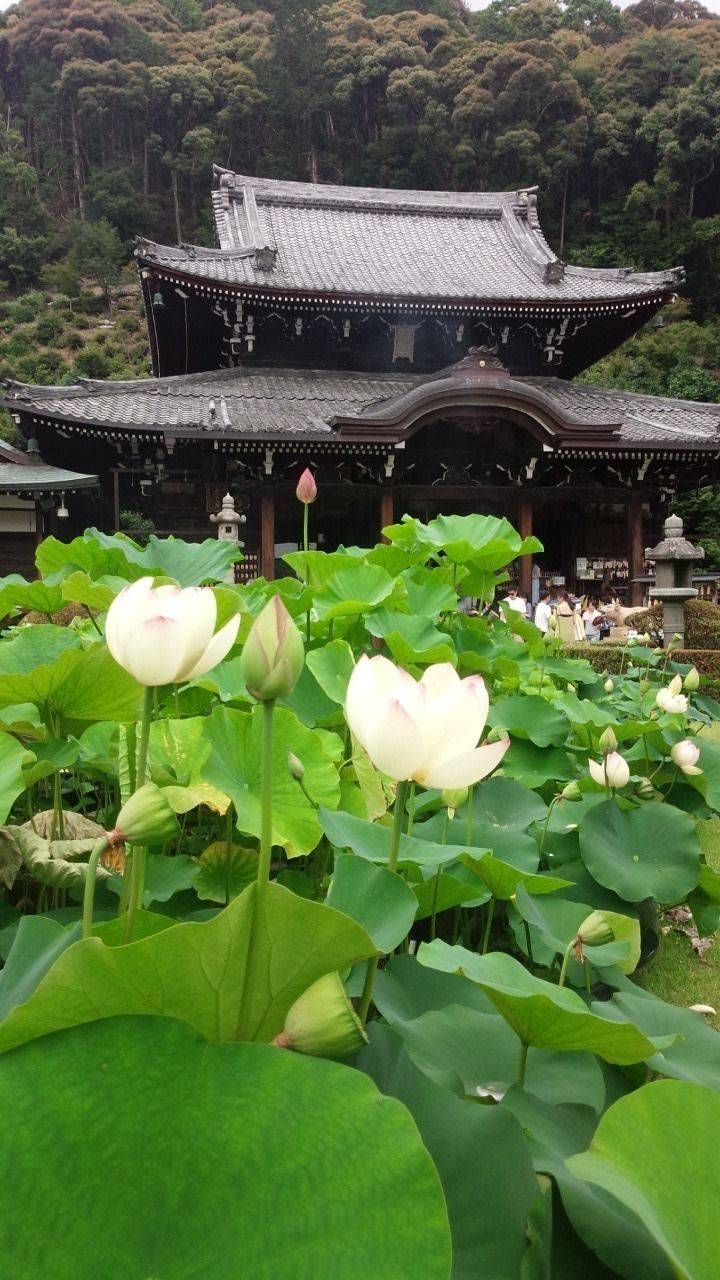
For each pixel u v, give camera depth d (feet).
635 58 186.19
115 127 208.44
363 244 85.61
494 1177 2.74
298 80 194.70
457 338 73.92
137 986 2.57
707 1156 2.38
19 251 184.03
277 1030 2.85
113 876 5.20
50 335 159.74
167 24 223.30
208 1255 2.00
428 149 180.65
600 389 77.15
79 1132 2.14
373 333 73.36
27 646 6.10
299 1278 1.97
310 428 58.34
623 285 76.59
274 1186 2.11
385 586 9.37
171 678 2.97
